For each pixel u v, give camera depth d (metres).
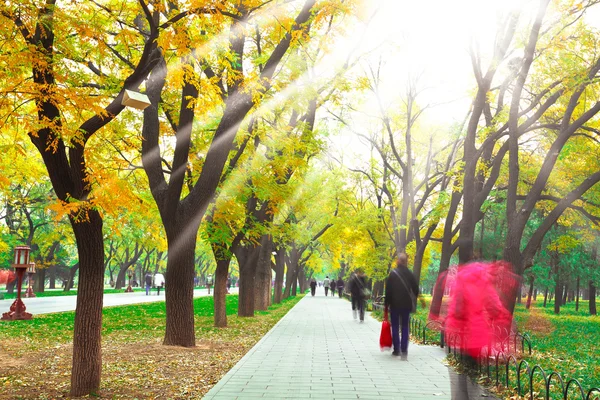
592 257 40.22
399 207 34.78
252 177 17.91
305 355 12.32
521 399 7.65
